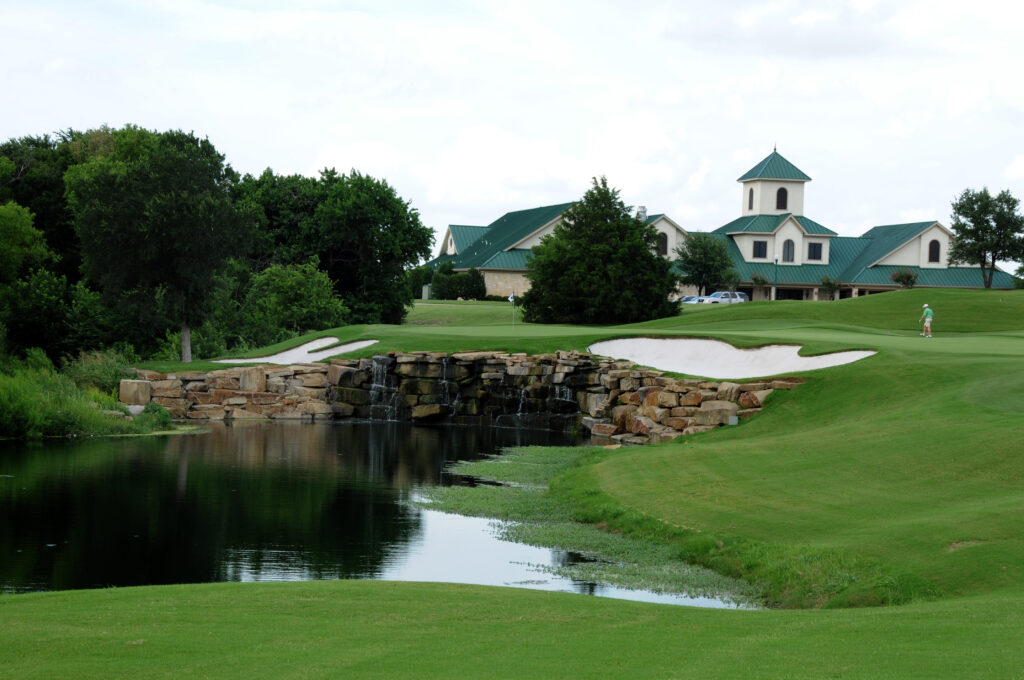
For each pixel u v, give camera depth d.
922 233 110.38
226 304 68.94
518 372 49.47
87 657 11.05
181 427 46.81
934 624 12.18
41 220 76.31
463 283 109.00
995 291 70.06
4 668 10.62
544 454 38.41
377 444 41.72
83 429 42.38
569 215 79.50
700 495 23.77
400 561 21.00
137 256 54.97
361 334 58.94
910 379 34.28
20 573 19.64
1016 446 22.19
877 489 21.56
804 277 111.38
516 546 22.48
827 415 34.09
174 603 14.02
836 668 10.28
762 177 117.81
